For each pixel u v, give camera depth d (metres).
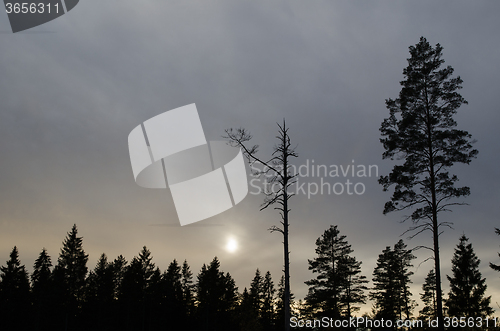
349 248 47.22
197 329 68.94
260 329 66.50
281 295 69.69
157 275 68.56
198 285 73.00
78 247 64.69
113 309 63.69
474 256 44.84
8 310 57.38
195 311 73.75
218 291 69.25
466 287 44.06
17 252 61.19
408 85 22.58
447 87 21.62
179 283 77.19
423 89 22.28
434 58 22.55
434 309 57.03
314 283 47.31
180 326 68.69
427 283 60.81
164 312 67.62
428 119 21.70
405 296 52.53
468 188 19.81
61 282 60.41
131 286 64.19
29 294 60.12
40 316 58.59
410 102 22.50
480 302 42.84
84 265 64.19
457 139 20.56
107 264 78.62
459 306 43.97
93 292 66.81
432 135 21.41
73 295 62.75
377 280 54.34
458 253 45.72
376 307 54.69
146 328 66.00
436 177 20.95
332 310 46.81
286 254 19.00
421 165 21.33
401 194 21.14
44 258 62.97
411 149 21.69
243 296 78.81
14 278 59.62
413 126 21.83
